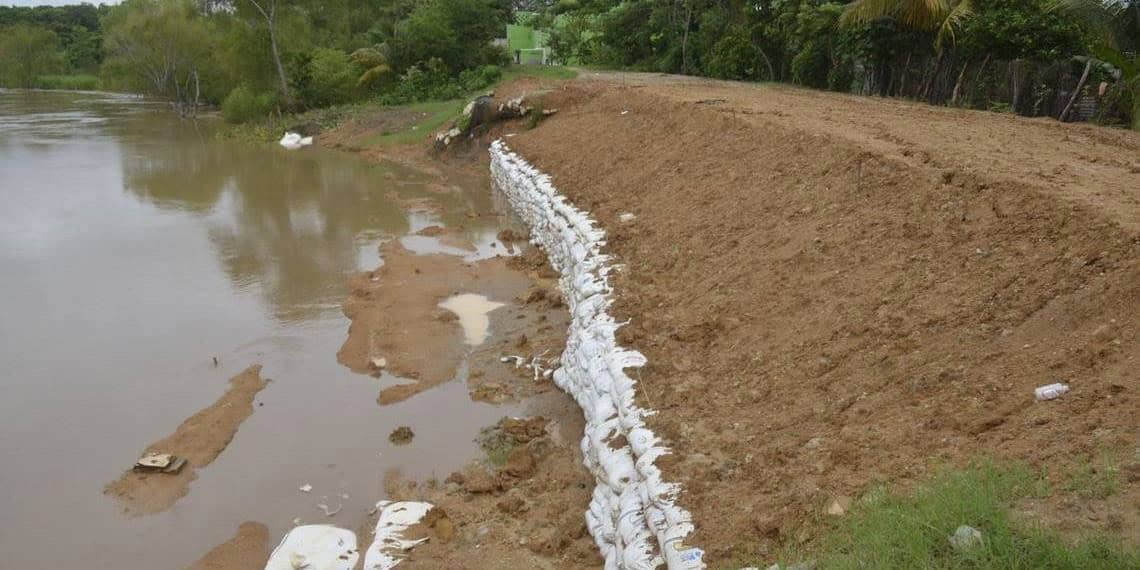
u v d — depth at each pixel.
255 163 31.25
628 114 19.70
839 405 6.50
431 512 8.08
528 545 7.46
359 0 51.62
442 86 38.97
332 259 17.75
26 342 13.27
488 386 11.02
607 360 8.90
